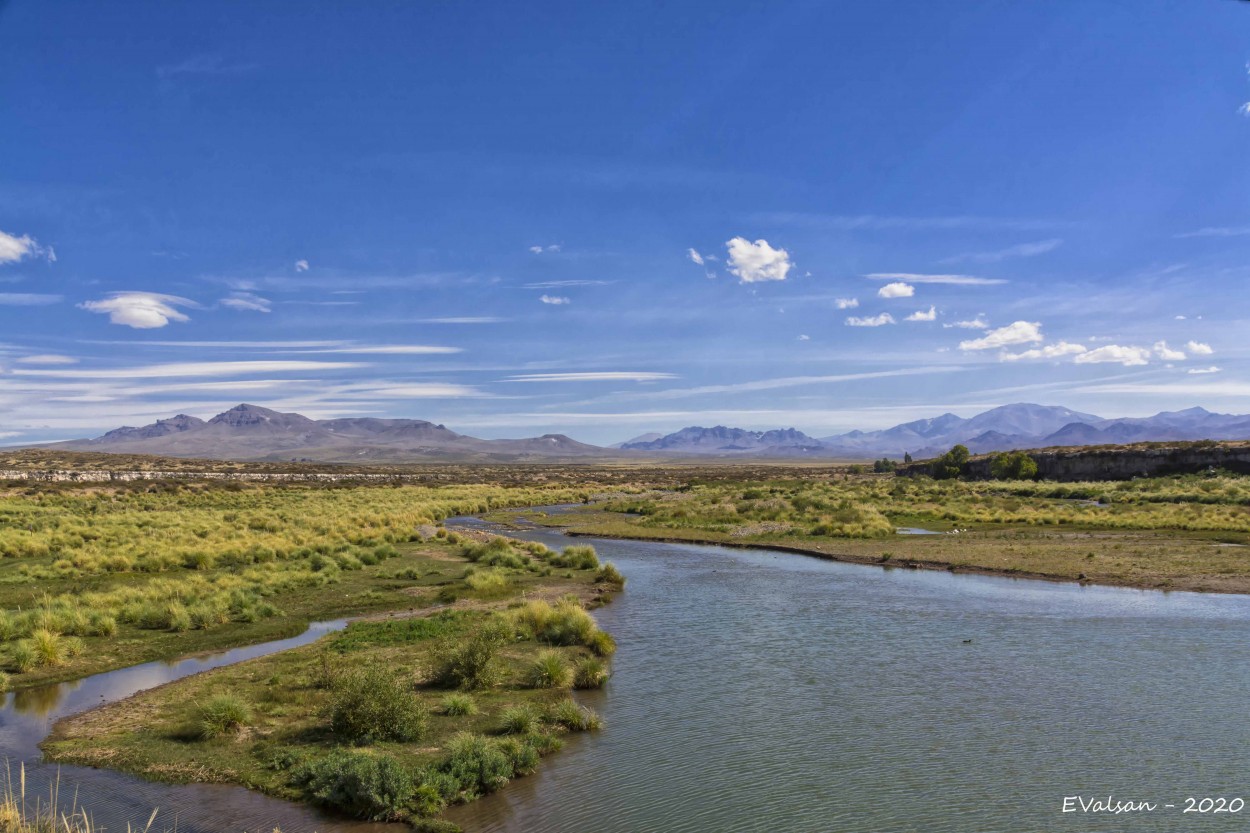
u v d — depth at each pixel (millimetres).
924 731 17578
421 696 20500
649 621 30125
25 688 21656
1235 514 61812
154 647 25984
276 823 13516
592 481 191875
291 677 21984
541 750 16781
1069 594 34688
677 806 14133
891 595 35094
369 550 49156
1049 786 14664
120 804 14164
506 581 39312
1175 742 16656
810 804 14102
